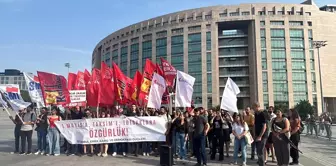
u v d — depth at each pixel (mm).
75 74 15109
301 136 23391
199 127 9945
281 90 73312
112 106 13078
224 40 79688
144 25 87375
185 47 79625
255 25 75188
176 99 11906
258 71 73750
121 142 11781
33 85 13500
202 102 75812
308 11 76625
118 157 11445
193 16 80000
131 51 90000
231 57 78875
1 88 12469
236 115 10336
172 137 11758
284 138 8914
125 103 13508
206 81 76500
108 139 11711
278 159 8969
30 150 12312
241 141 10062
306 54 74750
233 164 10203
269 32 75000
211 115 12516
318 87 74312
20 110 12609
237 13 76562
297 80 73875
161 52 83188
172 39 81875
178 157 11609
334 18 78812
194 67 78188
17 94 12656
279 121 9070
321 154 12945
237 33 79000
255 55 74625
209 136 12352
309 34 76000
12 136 20047
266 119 9188
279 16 75312
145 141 11789
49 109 13000
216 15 77750
